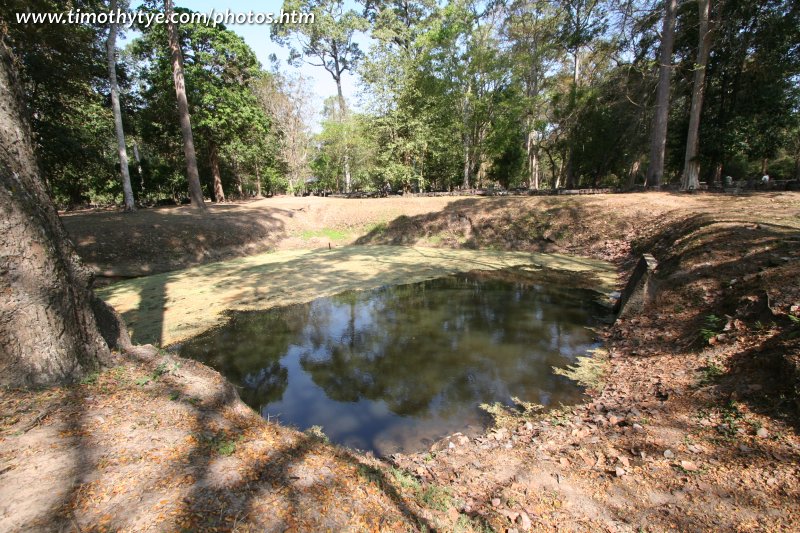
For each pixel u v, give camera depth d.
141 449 2.41
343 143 28.19
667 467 2.99
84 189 24.89
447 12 21.64
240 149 24.02
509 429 4.10
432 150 23.73
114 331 4.03
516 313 7.98
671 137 22.86
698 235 8.20
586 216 14.52
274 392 5.20
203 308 8.80
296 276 11.71
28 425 2.49
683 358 4.72
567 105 22.72
